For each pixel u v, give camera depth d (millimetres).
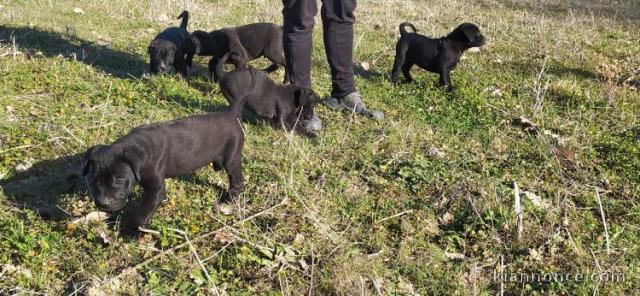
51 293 1307
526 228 1662
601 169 2016
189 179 1761
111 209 1418
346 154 2029
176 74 2695
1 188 1633
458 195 1770
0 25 3172
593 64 3266
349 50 2324
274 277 1420
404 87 2771
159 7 3951
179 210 1611
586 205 1812
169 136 1498
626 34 4129
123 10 3889
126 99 2275
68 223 1498
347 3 2244
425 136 2195
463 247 1602
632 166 2041
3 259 1371
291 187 1713
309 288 1398
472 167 2002
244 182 1781
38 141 1878
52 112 2088
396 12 4500
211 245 1498
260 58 3170
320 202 1717
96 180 1390
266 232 1562
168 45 2623
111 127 2021
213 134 1597
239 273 1425
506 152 2121
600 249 1605
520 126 2354
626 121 2432
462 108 2496
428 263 1515
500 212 1696
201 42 2719
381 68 3068
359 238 1596
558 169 1986
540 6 5191
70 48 2902
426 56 2730
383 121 2314
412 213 1714
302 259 1479
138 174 1403
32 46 2857
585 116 2461
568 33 4012
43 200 1615
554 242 1613
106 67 2670
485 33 3938
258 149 1998
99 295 1303
